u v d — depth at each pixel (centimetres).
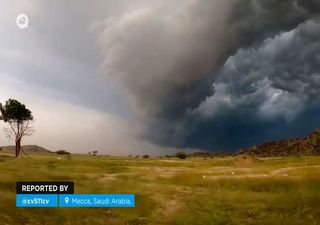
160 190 3988
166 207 3275
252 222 2922
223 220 2956
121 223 2783
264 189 4238
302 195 3653
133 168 7612
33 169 5269
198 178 5047
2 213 2620
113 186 4075
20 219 2575
